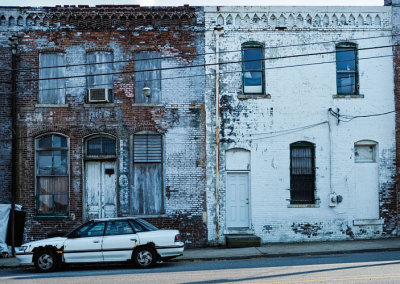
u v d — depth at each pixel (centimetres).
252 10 1733
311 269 1120
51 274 1183
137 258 1235
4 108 1675
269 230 1698
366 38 1756
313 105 1731
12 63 1673
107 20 1720
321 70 1742
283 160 1717
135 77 1725
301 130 1725
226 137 1711
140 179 1706
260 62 1750
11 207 1611
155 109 1711
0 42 1691
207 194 1698
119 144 1694
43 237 1659
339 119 1731
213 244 1683
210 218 1692
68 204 1686
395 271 1062
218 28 1725
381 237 1723
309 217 1712
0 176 1656
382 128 1741
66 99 1698
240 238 1630
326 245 1593
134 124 1702
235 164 1716
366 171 1741
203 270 1164
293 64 1741
